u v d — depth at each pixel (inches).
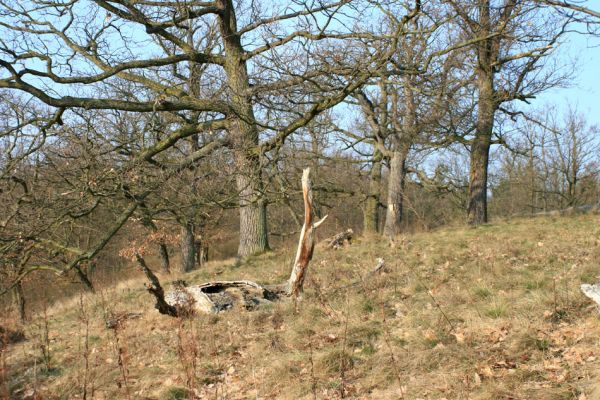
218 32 673.0
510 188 1493.6
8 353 360.2
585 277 364.2
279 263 612.1
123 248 872.9
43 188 503.5
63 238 609.9
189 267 898.7
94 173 477.1
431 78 584.1
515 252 495.8
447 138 809.5
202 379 300.5
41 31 562.9
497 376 243.0
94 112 523.8
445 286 407.5
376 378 268.4
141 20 542.9
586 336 262.5
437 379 251.6
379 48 520.7
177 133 554.3
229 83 620.4
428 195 1302.9
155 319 413.4
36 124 512.1
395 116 791.7
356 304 376.2
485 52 773.3
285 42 559.5
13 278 464.8
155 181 496.4
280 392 275.9
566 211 787.4
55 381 318.0
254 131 594.2
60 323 466.6
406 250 571.5
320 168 896.9
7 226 440.1
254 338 350.9
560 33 641.0
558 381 229.3
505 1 668.1
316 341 325.4
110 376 315.9
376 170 950.4
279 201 626.2
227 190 570.6
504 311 309.4
